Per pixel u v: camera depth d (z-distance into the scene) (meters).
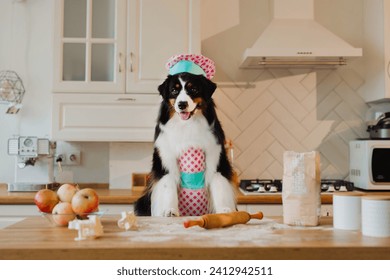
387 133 2.51
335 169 2.79
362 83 2.81
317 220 1.21
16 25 2.76
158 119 1.84
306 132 2.79
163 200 1.69
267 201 2.22
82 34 2.46
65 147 2.76
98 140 2.41
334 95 2.81
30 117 2.75
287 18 2.59
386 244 0.95
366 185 2.43
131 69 2.41
